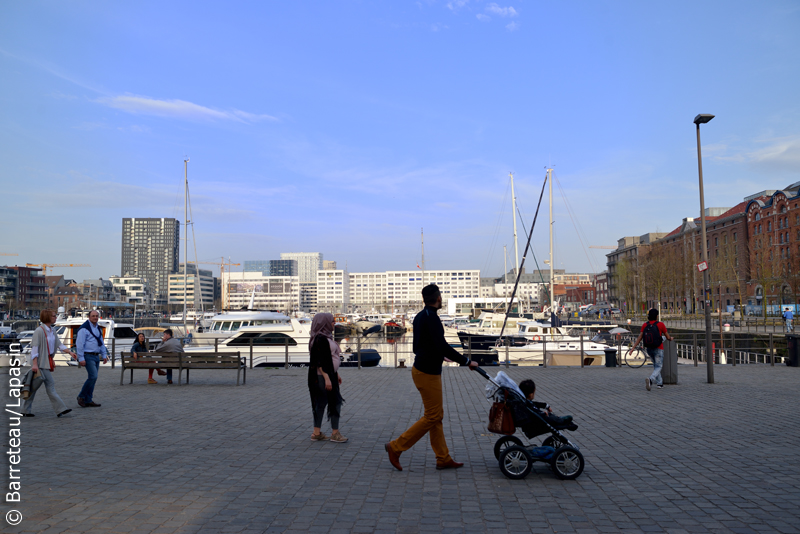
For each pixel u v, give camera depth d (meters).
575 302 179.12
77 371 20.45
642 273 108.94
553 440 6.94
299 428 9.62
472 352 25.84
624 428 9.61
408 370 20.47
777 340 35.50
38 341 10.59
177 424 9.94
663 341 14.85
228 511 5.41
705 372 19.44
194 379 17.80
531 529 4.99
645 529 4.99
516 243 62.75
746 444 8.38
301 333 28.17
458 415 10.93
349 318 105.19
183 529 4.92
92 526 4.96
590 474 6.81
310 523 5.10
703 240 16.64
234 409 11.65
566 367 21.23
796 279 67.06
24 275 162.88
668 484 6.38
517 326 46.00
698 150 16.95
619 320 104.56
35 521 5.07
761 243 89.88
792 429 9.49
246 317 33.97
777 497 5.89
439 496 5.93
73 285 198.75
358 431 9.40
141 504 5.59
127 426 9.73
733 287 95.56
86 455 7.62
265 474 6.74
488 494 6.01
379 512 5.42
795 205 82.31
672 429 9.52
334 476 6.68
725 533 4.89
